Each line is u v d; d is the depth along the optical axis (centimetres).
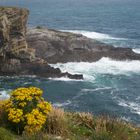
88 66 5956
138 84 5016
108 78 5306
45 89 4688
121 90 4703
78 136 1197
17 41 5469
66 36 6619
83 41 6569
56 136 1192
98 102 4172
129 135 1295
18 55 5381
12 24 5444
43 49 6278
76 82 5028
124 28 10850
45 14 15588
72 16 14688
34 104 1232
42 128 1222
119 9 18500
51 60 6106
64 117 1315
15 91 1250
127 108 3962
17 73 5259
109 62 6150
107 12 16625
